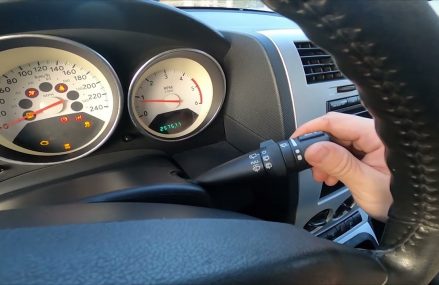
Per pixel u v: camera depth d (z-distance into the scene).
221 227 0.35
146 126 0.94
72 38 0.78
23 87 0.82
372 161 0.54
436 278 0.81
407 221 0.35
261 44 0.81
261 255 0.31
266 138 0.87
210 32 0.85
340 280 0.35
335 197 0.94
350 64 0.24
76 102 0.86
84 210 0.52
